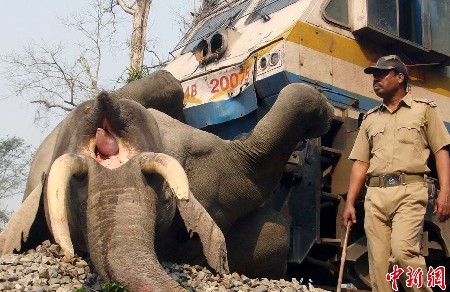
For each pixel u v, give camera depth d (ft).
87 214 14.97
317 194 23.72
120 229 14.49
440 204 16.62
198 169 20.72
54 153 17.13
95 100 16.14
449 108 30.45
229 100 26.37
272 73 24.99
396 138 17.01
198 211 16.35
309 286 18.95
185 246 19.81
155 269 13.84
